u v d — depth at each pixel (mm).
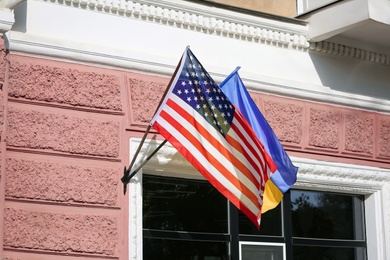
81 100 10250
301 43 12305
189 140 9969
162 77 10906
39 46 10039
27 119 9875
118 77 10578
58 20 10359
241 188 10188
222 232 11367
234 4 12305
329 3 12195
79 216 9984
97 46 10438
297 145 11930
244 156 10203
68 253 9852
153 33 11031
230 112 10211
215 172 10078
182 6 11203
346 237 12523
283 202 11938
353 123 12523
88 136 10234
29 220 9664
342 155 12352
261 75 11789
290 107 11961
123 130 10508
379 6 11922
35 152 9875
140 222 10406
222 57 11578
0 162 9516
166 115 9922
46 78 10047
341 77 12695
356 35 12531
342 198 12617
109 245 10117
